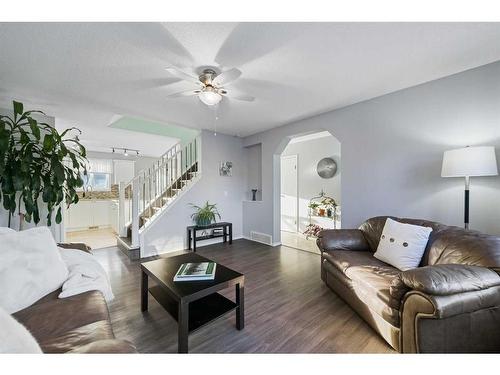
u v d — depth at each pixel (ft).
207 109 10.45
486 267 4.41
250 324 5.80
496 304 4.28
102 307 4.08
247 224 16.05
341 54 6.20
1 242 4.23
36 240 4.61
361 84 8.01
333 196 16.25
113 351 2.48
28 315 3.71
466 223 6.36
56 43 5.59
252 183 16.39
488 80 6.73
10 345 2.21
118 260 10.96
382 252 6.82
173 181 14.83
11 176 7.02
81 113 10.77
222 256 11.80
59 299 4.21
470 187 7.04
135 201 11.61
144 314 6.24
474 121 6.93
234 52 6.06
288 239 15.93
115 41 5.55
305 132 12.10
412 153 8.19
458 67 6.91
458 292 4.02
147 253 11.85
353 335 5.34
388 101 8.78
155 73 7.10
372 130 9.24
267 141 14.44
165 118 11.88
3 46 5.68
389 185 8.77
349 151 10.01
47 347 3.01
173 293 4.79
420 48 5.95
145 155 23.21
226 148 15.49
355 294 6.11
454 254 5.16
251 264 10.53
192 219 13.65
